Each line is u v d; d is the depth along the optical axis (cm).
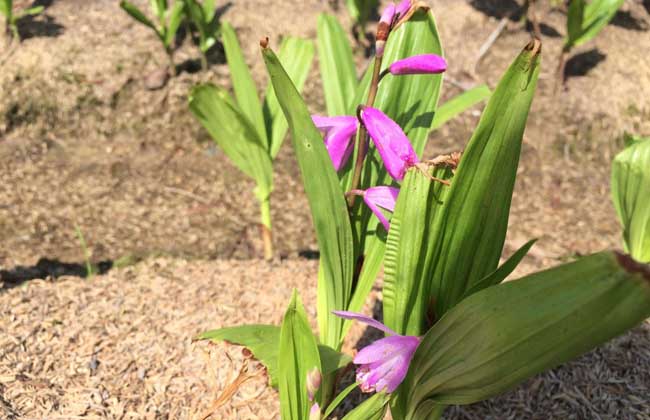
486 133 27
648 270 22
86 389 46
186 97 89
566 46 87
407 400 32
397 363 29
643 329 52
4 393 44
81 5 99
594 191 83
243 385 46
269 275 61
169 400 45
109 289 57
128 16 97
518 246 74
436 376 29
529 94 27
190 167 85
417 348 29
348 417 31
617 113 88
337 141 34
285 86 29
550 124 88
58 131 87
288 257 72
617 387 47
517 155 29
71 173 83
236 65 57
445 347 28
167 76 90
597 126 87
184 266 62
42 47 90
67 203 78
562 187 83
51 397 45
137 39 93
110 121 88
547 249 74
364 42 95
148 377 47
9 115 86
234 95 90
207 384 47
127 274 60
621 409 45
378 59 33
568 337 25
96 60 90
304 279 60
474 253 31
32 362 48
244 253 73
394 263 31
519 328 26
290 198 82
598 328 24
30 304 54
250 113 58
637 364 49
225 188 83
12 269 67
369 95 34
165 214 78
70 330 51
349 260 36
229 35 57
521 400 46
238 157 59
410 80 39
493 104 27
